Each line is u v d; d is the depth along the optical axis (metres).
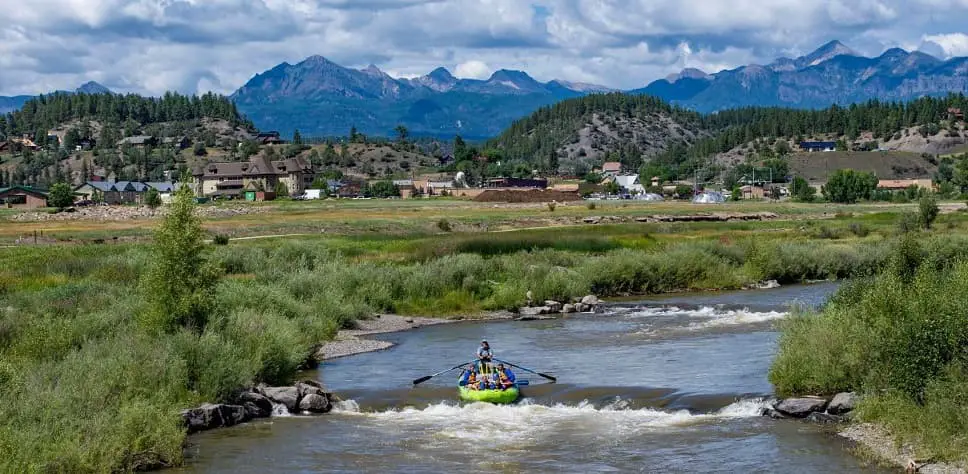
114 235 95.56
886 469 22.14
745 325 45.78
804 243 80.25
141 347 29.31
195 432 26.97
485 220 123.88
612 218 132.25
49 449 21.52
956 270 34.34
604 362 36.53
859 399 26.36
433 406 30.17
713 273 65.56
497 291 56.00
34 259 61.53
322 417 29.02
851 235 98.25
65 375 26.27
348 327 48.41
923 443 22.89
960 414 22.69
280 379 33.09
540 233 97.25
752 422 26.86
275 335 33.59
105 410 24.41
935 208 101.00
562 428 27.14
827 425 26.11
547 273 59.03
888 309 29.78
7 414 22.94
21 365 28.30
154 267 33.06
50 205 188.00
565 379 33.47
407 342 43.69
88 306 39.81
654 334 43.69
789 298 57.41
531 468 23.34
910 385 25.27
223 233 99.56
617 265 63.09
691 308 53.44
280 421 28.47
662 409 28.81
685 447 24.73
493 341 43.34
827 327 30.06
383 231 107.56
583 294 57.88
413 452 24.91
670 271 64.25
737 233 99.88
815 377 28.41
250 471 23.27
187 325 32.53
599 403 29.91
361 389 32.72
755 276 66.81
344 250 75.31
